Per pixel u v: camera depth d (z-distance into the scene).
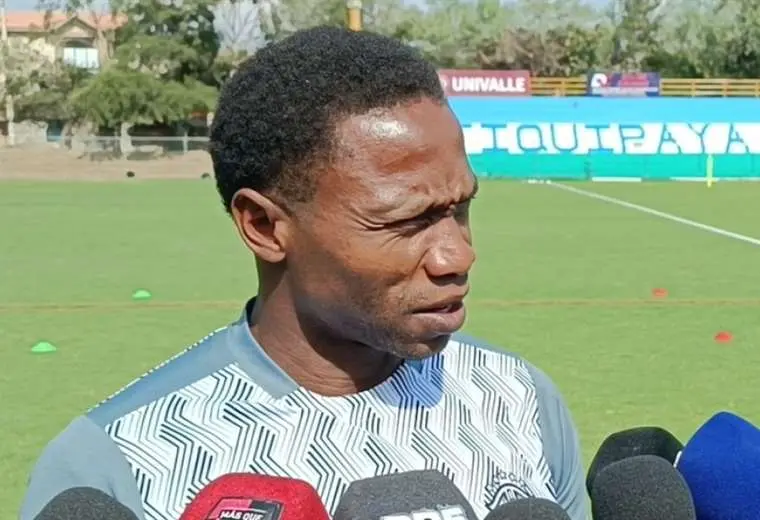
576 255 15.19
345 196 1.43
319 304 1.50
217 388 1.55
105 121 44.69
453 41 59.00
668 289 12.04
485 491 1.58
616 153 34.03
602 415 6.62
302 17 49.44
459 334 1.84
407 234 1.44
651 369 7.92
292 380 1.57
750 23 54.91
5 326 9.69
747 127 34.53
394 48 1.51
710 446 1.59
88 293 11.76
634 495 1.50
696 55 55.75
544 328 9.62
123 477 1.45
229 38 48.25
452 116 1.50
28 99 48.59
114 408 1.54
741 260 14.62
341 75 1.45
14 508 4.91
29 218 21.00
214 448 1.49
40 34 60.78
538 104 35.25
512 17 59.72
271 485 1.32
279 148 1.46
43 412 6.68
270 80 1.48
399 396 1.61
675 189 29.14
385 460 1.54
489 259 14.74
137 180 33.31
